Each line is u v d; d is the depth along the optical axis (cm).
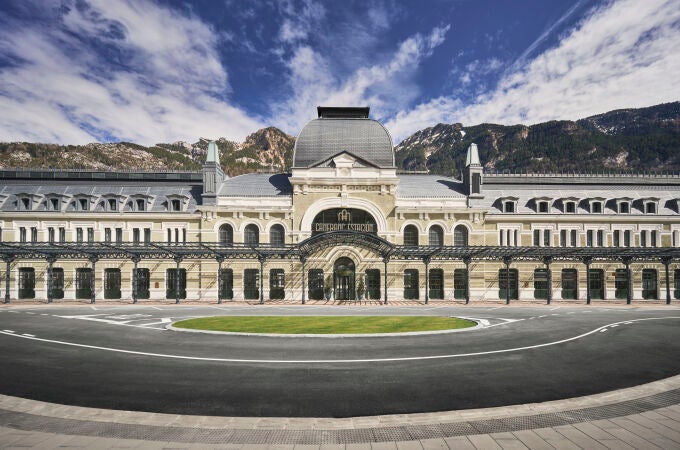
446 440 816
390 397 1117
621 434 847
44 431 859
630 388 1177
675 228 4100
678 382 1243
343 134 4203
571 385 1230
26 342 1861
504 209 4188
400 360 1527
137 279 3959
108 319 2594
